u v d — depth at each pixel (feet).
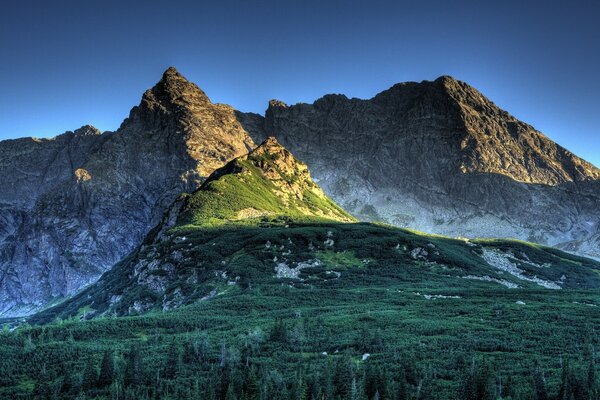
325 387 606.14
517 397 565.12
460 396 579.07
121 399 642.22
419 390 597.93
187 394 631.56
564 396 552.00
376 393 578.25
